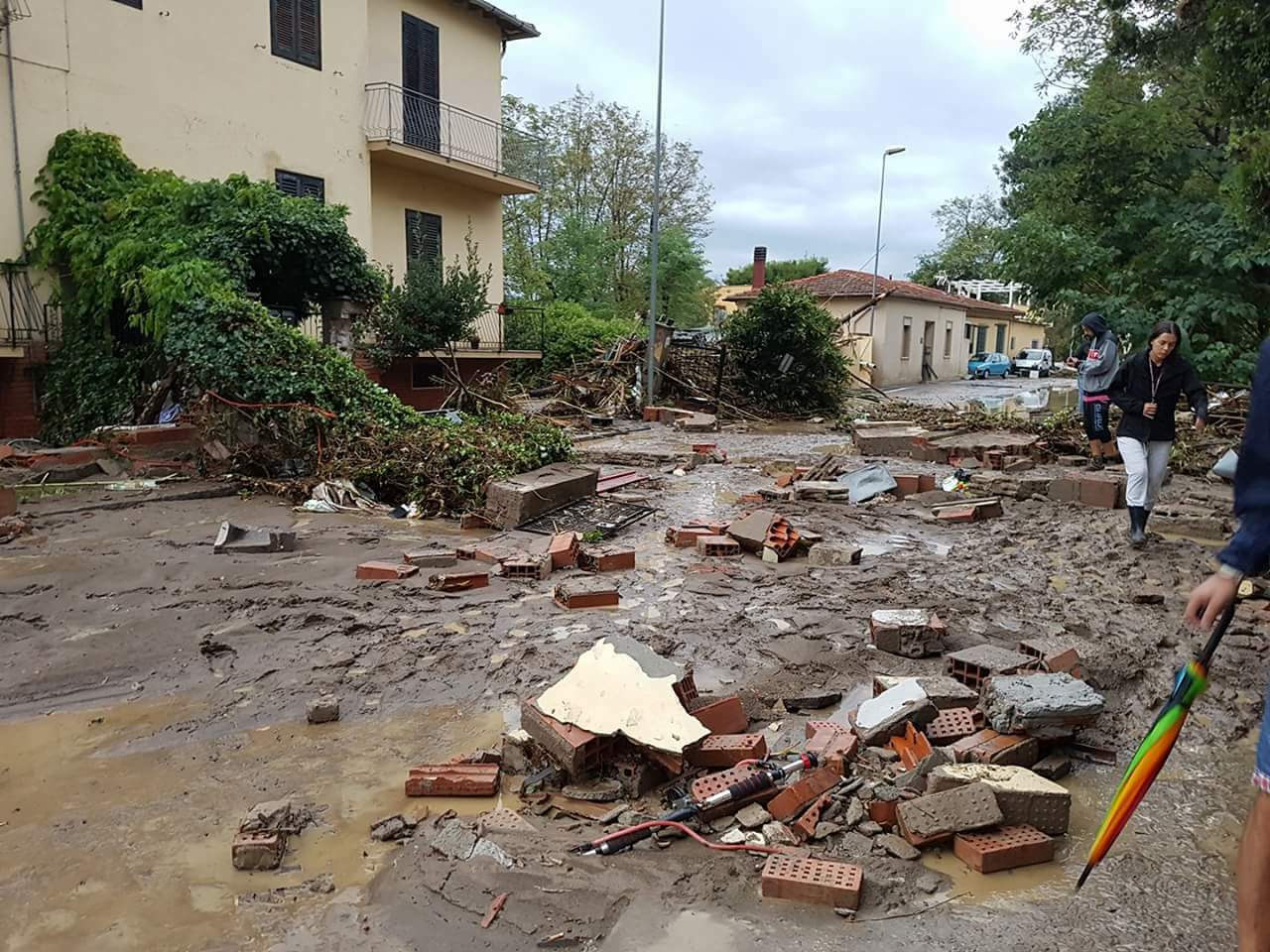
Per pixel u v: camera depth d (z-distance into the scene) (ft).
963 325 166.91
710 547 26.20
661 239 144.15
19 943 9.55
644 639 18.62
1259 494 7.64
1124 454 26.61
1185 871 10.76
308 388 37.24
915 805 11.34
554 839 11.28
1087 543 27.61
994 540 28.25
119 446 37.86
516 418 38.24
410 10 70.23
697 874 10.61
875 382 133.08
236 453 37.60
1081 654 17.52
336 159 63.31
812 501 35.17
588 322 95.09
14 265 45.34
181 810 12.32
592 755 12.80
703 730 12.85
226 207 45.11
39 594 21.99
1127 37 53.47
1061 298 55.47
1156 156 54.34
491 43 79.00
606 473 41.06
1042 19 60.85
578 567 25.03
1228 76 37.76
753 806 11.85
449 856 10.87
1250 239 47.93
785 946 9.36
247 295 44.50
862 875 10.41
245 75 56.59
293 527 30.09
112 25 49.24
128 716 15.43
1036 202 60.18
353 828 11.85
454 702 15.87
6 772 13.50
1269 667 17.04
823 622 19.85
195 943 9.55
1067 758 13.51
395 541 28.04
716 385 76.64
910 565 25.03
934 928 9.66
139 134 50.96
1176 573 24.03
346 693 16.26
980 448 45.21
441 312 61.87
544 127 137.08
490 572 23.89
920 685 14.83
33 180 46.21
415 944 9.48
